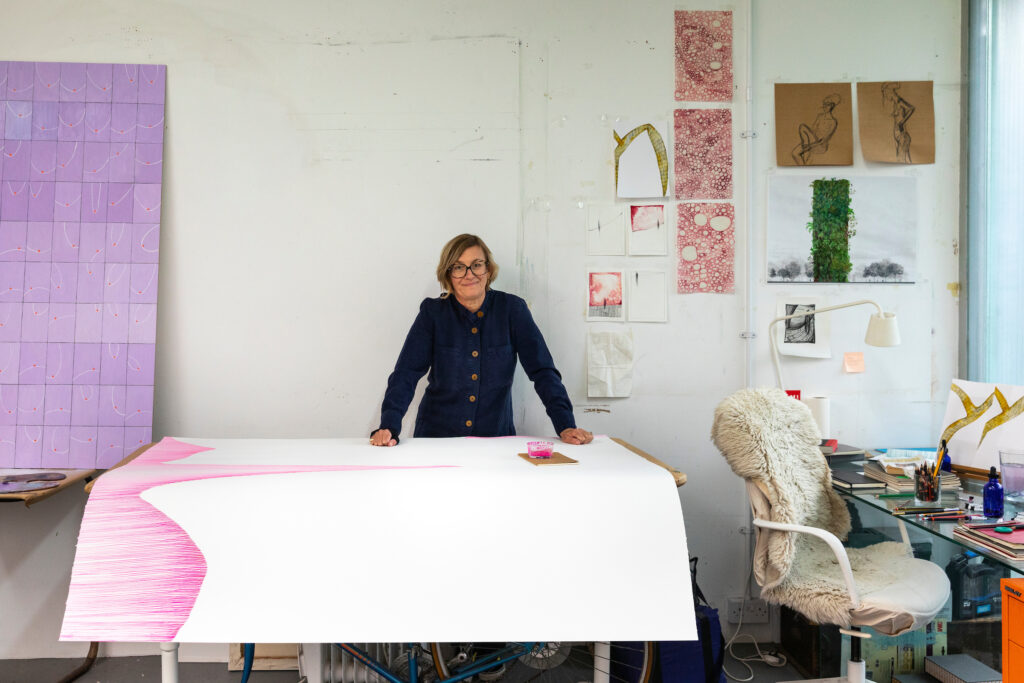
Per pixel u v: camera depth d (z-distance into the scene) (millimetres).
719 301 2771
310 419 2723
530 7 2744
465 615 1685
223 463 1975
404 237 2725
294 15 2693
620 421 2771
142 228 2627
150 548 1708
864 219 2779
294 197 2701
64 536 2627
